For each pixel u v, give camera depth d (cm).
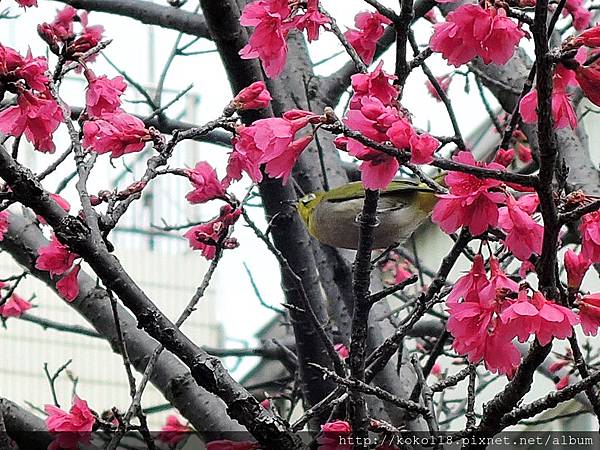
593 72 299
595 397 372
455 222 321
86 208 374
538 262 319
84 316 573
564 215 307
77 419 439
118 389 1423
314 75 698
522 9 356
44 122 379
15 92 362
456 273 1261
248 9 366
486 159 1070
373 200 361
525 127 595
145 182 393
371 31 406
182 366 541
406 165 305
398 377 565
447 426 801
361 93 330
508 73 665
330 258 629
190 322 1430
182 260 1467
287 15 367
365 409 402
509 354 325
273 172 321
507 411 368
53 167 436
